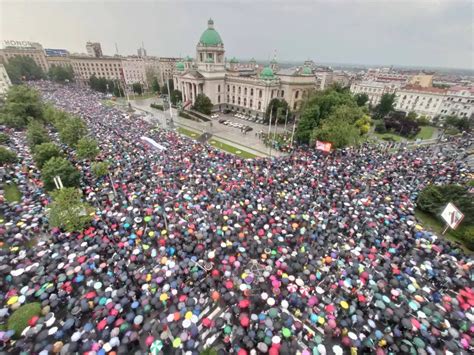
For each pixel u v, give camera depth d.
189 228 34.00
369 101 135.50
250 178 47.75
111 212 36.19
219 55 111.50
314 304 24.72
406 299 25.08
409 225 35.47
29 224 34.03
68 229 31.12
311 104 76.25
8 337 20.50
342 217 36.50
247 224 35.03
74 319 22.48
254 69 155.38
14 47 190.50
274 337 21.03
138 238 32.12
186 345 20.77
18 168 48.00
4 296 24.59
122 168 50.03
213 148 65.56
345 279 27.05
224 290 25.53
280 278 27.27
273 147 69.88
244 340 20.86
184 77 110.62
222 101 116.06
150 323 22.73
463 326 23.09
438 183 46.69
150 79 174.25
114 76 182.88
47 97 120.56
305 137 69.06
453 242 35.47
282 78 100.69
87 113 91.94
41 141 54.12
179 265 28.23
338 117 64.50
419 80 170.50
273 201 40.41
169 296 25.22
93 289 25.92
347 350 22.12
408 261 29.56
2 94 102.62
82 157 50.19
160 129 79.44
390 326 23.53
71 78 174.00
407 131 87.81
